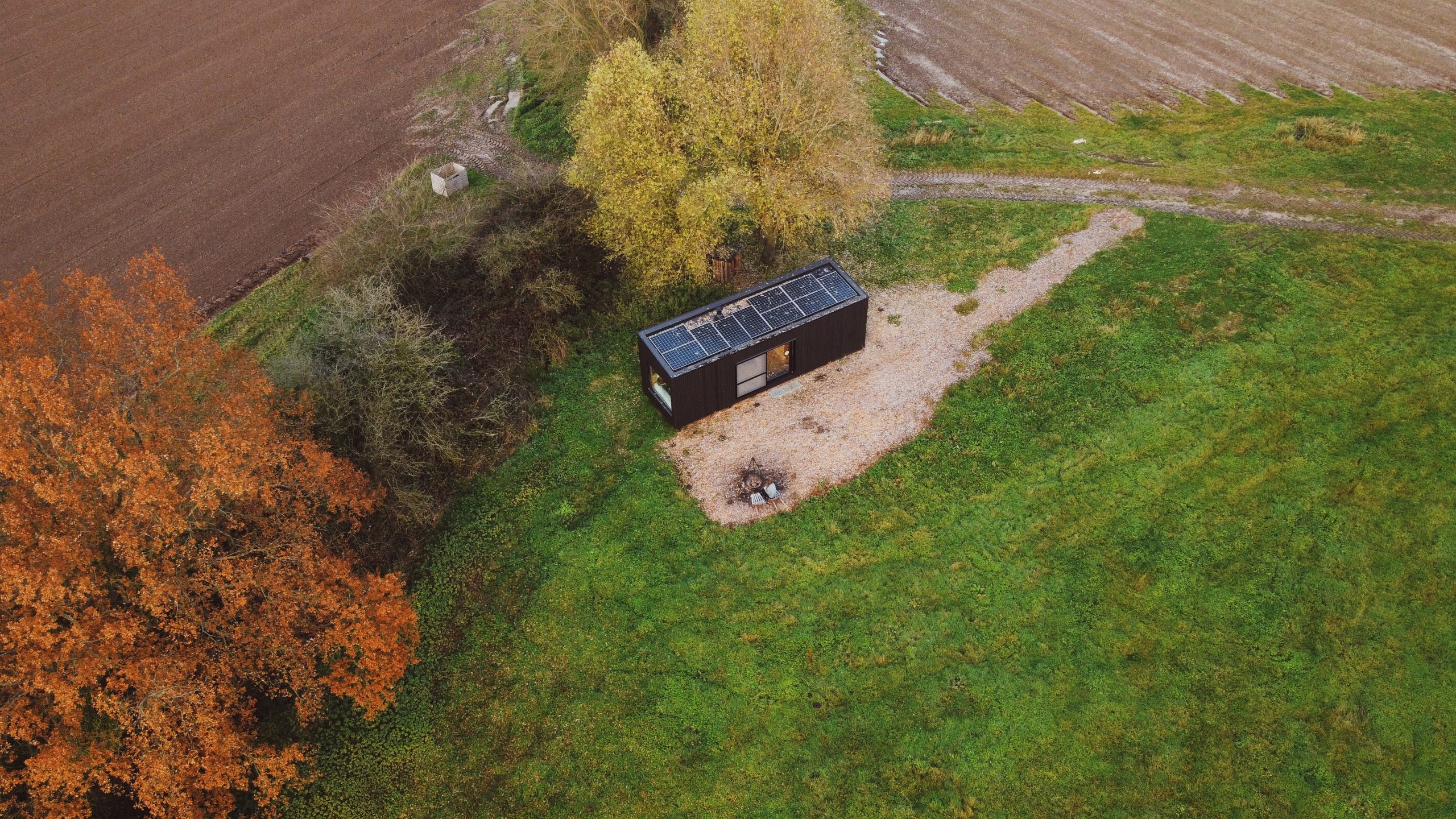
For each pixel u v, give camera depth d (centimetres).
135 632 2391
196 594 2711
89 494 2511
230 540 2820
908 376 3838
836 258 4375
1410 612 3036
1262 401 3622
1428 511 3269
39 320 2756
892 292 4209
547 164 5019
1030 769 2756
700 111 3800
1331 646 2977
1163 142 5075
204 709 2516
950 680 2936
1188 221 4469
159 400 2775
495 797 2769
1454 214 4391
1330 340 3809
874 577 3188
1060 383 3741
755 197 3941
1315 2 6234
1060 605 3102
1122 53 5844
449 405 3619
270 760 2564
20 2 6425
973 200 4706
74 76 5741
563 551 3312
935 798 2703
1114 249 4344
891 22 6238
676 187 3894
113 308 2730
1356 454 3438
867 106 4462
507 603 3198
